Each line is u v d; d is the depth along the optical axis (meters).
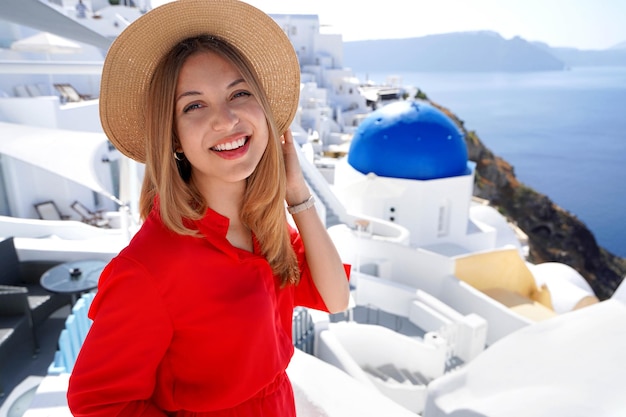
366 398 3.38
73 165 7.19
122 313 1.34
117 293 1.34
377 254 13.83
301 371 3.68
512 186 86.88
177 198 1.45
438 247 17.23
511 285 14.61
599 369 3.06
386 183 15.64
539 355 3.57
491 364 3.84
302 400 3.30
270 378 1.70
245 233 1.83
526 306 13.24
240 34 1.71
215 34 1.65
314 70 47.16
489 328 12.29
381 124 17.27
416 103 17.64
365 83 61.56
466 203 17.38
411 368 9.75
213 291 1.48
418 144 16.78
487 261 14.04
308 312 8.10
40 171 15.80
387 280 12.49
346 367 7.35
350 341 9.69
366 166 17.39
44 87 19.19
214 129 1.42
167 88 1.43
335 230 14.03
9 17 4.41
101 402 1.34
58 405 3.10
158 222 1.47
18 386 5.18
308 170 16.86
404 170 16.83
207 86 1.43
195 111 1.45
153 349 1.42
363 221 14.36
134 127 1.68
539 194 85.25
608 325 3.37
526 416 3.00
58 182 16.12
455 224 17.52
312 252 2.01
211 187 1.67
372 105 51.28
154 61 1.59
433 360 9.49
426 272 13.58
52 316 6.48
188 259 1.43
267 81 1.86
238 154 1.49
